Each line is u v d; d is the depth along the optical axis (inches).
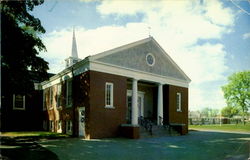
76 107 774.5
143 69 853.2
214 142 618.8
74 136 754.2
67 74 871.1
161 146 541.3
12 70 597.3
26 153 433.4
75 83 791.1
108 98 747.4
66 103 868.6
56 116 968.3
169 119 930.7
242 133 925.2
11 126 1120.2
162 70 930.1
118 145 548.4
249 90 2026.3
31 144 558.9
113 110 743.7
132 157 410.0
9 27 542.3
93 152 450.9
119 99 764.6
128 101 936.9
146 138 716.0
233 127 1315.2
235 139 690.8
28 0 598.5
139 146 537.3
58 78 965.8
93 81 706.8
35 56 668.1
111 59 757.9
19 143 580.4
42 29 661.9
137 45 846.5
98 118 701.9
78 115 761.6
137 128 713.6
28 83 666.8
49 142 599.5
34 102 1197.1
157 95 1001.5
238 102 2068.2
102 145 545.6
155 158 405.7
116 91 759.1
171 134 824.9
